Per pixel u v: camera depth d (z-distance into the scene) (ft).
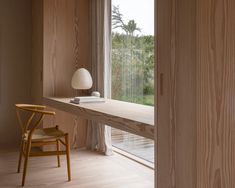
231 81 3.76
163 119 5.12
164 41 5.02
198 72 4.29
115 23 12.25
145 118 6.70
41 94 12.77
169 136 4.97
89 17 13.21
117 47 12.13
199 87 4.27
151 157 11.06
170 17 4.86
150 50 10.36
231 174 3.80
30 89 14.37
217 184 4.02
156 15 5.23
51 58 12.60
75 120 13.17
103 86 12.16
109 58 12.18
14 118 14.17
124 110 8.12
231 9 3.74
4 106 13.99
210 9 4.05
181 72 4.64
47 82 12.55
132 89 11.32
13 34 13.98
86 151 12.79
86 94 13.19
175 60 4.77
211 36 4.04
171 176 4.95
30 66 14.35
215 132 4.02
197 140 4.34
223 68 3.87
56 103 10.87
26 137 9.55
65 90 12.89
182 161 4.68
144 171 10.28
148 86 10.51
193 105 4.41
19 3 14.02
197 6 4.28
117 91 12.19
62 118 12.92
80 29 13.09
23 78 14.26
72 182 9.21
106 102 10.13
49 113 9.10
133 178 9.60
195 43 4.33
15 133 14.23
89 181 9.31
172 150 4.91
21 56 14.17
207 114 4.14
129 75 11.48
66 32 12.83
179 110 4.72
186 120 4.57
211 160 4.10
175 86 4.79
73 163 11.13
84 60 13.23
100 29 12.28
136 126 6.36
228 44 3.79
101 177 9.67
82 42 13.15
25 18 14.17
